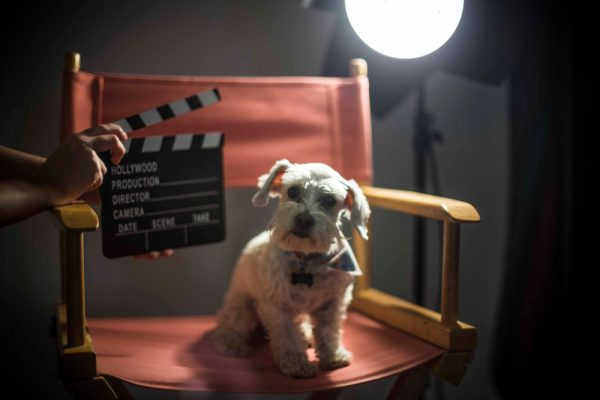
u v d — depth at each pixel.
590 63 1.66
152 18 1.79
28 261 1.77
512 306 1.81
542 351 1.75
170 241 1.39
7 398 1.78
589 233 1.70
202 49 1.84
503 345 1.84
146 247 1.35
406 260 2.10
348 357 1.25
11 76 1.70
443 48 1.81
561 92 1.70
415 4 1.37
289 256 1.28
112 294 1.87
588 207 1.69
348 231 1.96
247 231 1.96
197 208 1.43
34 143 1.74
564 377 1.75
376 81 1.87
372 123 2.01
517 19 1.76
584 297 1.72
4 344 1.77
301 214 1.18
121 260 1.86
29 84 1.72
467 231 2.12
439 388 2.00
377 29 1.40
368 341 1.38
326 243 1.20
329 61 1.89
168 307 1.92
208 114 1.57
